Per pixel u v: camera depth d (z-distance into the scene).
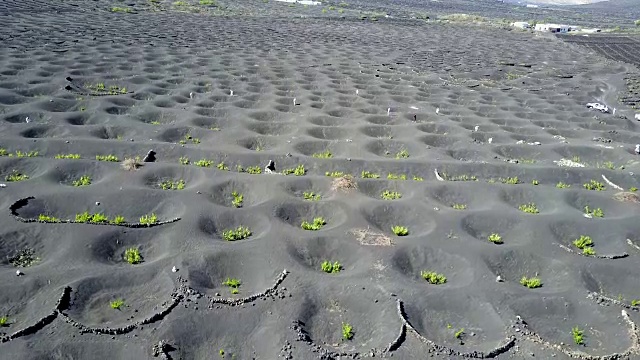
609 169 32.16
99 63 49.34
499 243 23.75
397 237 23.38
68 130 32.09
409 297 19.62
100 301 18.53
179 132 34.00
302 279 20.11
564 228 25.08
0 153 28.58
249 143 33.53
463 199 27.67
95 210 23.80
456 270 21.72
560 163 33.53
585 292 20.84
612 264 22.61
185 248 21.36
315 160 30.72
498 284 20.84
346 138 35.75
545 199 27.91
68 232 21.59
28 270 19.39
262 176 27.69
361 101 44.31
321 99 44.78
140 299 18.86
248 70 52.66
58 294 18.25
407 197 27.11
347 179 27.56
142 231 22.30
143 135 32.94
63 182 26.30
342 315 18.91
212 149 31.19
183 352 16.84
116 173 26.95
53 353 16.08
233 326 17.83
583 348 18.28
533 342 18.05
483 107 45.19
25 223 21.83
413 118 40.81
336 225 23.84
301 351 16.88
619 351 18.08
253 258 21.20
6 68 43.94
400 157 32.91
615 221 25.73
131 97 40.56
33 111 34.50
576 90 53.72
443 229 23.95
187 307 18.27
